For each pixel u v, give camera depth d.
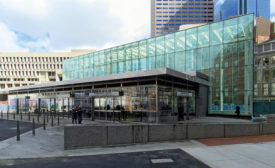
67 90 21.61
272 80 49.56
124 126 8.12
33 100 26.25
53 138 9.61
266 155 6.43
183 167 5.37
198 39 24.39
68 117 19.88
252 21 20.67
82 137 7.60
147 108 14.52
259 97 51.59
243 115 20.47
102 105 17.72
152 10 166.38
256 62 53.28
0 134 11.00
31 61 89.50
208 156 6.34
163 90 14.94
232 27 22.00
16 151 7.23
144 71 13.66
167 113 15.20
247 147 7.54
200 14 155.62
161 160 6.00
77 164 5.70
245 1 115.56
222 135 9.58
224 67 22.25
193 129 9.16
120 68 32.66
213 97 22.83
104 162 5.86
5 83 88.81
